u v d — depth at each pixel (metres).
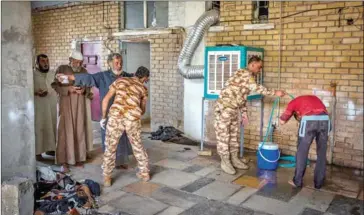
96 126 7.36
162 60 6.57
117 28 7.07
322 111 3.84
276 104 5.26
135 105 3.86
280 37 5.10
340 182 4.20
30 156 3.52
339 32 4.64
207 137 6.00
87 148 4.80
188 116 6.21
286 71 5.12
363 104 4.59
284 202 3.60
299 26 4.93
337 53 4.69
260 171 4.55
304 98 3.94
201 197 3.70
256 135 5.50
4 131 3.25
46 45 8.45
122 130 3.88
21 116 3.39
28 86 3.43
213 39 5.71
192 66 5.74
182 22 6.16
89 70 7.73
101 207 3.43
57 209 3.28
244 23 5.39
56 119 4.72
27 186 3.03
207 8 5.86
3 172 3.27
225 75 4.90
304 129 3.85
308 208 3.46
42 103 4.52
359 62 4.55
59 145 4.39
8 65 3.23
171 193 3.79
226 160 4.50
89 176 4.27
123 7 7.04
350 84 4.65
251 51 4.89
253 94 4.97
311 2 4.79
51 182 3.71
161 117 6.77
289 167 4.72
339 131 4.80
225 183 4.11
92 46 7.61
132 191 3.84
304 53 4.94
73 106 4.47
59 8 7.99
